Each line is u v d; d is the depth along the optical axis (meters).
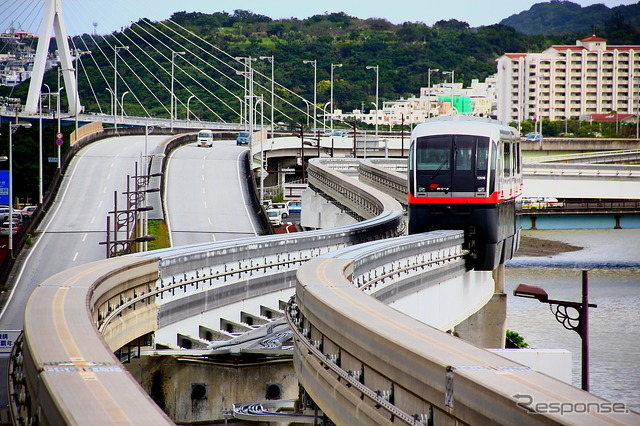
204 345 75.81
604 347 133.00
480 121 97.25
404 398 42.28
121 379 38.75
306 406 60.22
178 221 179.62
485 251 94.62
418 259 84.50
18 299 114.62
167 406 72.62
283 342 75.50
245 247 87.44
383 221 121.19
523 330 145.38
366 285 71.62
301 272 67.19
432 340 42.97
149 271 73.44
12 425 45.56
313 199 191.00
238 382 73.62
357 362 48.56
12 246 144.25
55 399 35.53
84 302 57.47
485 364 37.91
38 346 45.47
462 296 96.00
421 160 94.81
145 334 73.62
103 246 152.12
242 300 86.12
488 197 92.94
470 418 35.34
